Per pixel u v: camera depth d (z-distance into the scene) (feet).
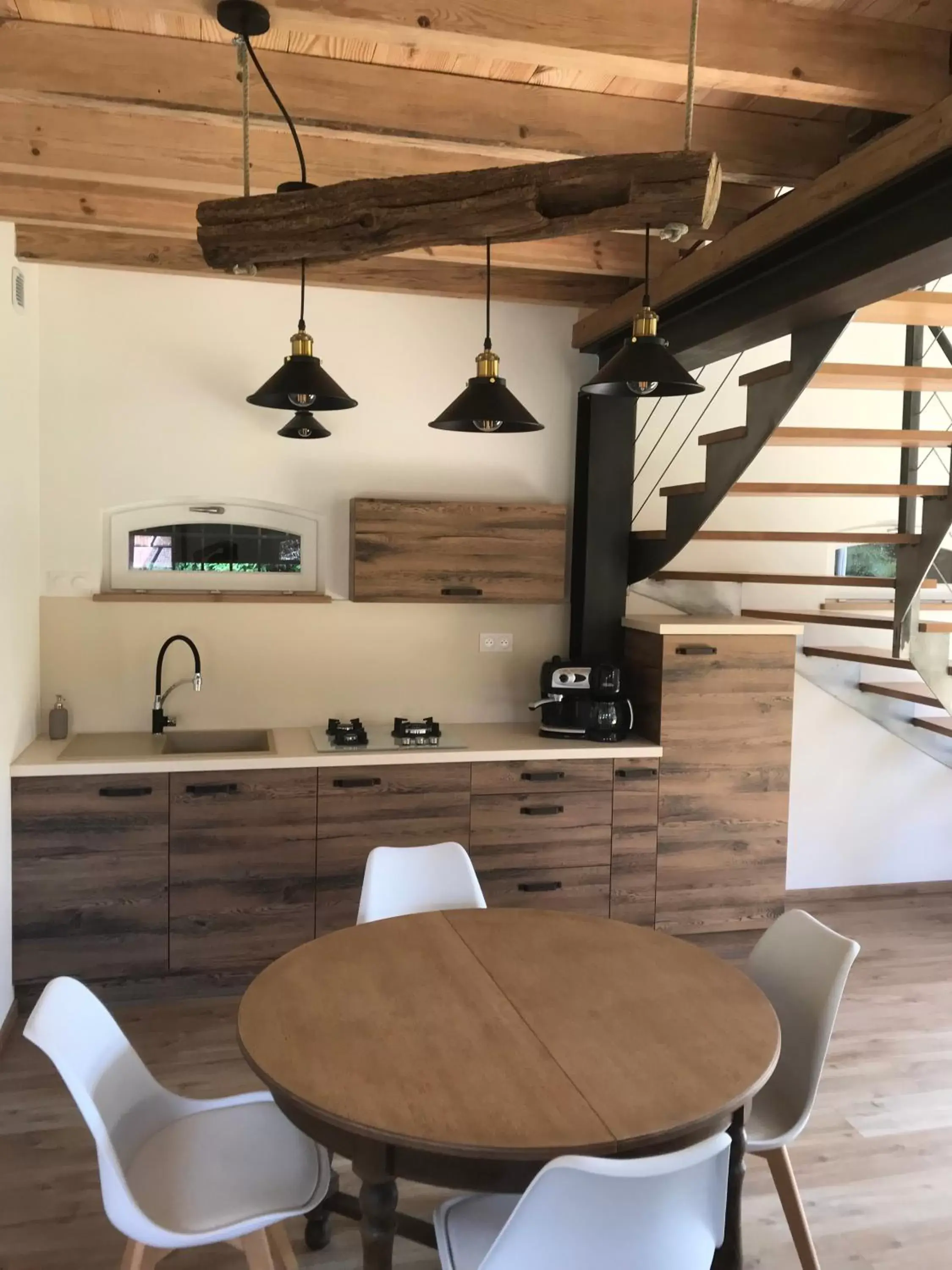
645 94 8.81
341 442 13.71
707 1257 5.08
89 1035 6.25
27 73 7.60
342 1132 5.48
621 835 13.04
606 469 14.08
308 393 8.82
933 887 16.42
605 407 14.03
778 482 15.21
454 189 6.55
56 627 12.96
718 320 11.00
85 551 12.97
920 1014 12.10
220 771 11.67
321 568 13.84
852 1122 9.73
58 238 11.85
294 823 11.96
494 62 8.21
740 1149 6.26
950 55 7.73
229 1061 10.48
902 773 16.24
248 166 7.82
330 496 13.73
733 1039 6.19
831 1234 8.06
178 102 7.86
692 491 12.41
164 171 9.40
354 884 12.21
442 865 9.27
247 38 6.91
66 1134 9.19
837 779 16.01
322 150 9.59
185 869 11.68
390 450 13.89
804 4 7.38
